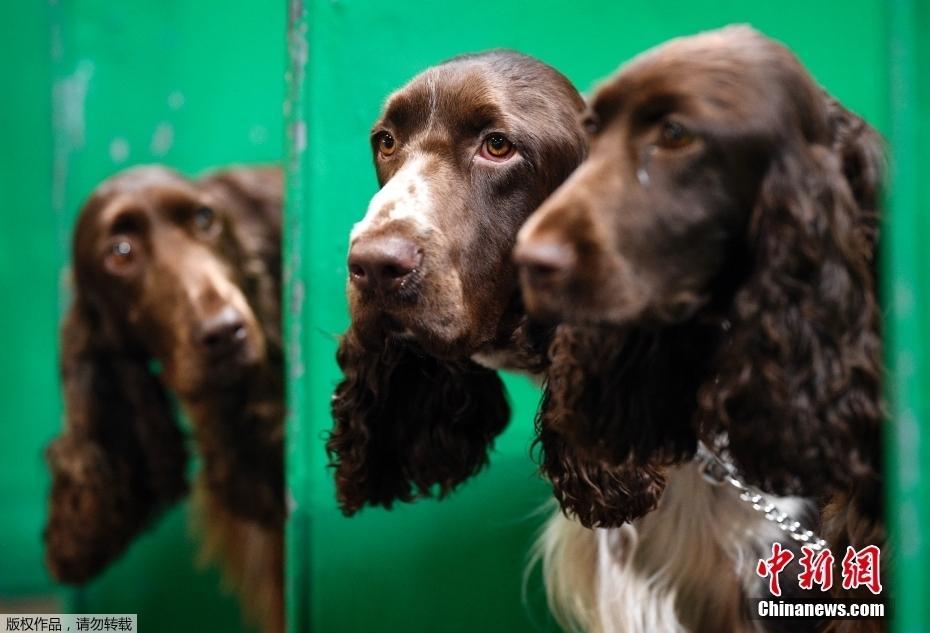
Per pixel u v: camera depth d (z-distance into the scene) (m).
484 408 1.91
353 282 1.62
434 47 2.21
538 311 1.29
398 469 1.91
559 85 1.77
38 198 3.59
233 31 3.14
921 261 1.33
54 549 3.02
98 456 3.00
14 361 3.67
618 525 1.64
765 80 1.31
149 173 3.01
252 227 3.13
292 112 2.11
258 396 2.87
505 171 1.68
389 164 1.76
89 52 3.29
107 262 2.88
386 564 2.22
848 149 1.44
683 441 1.51
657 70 1.31
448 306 1.60
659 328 1.34
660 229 1.28
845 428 1.32
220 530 3.03
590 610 1.97
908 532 1.32
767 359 1.30
